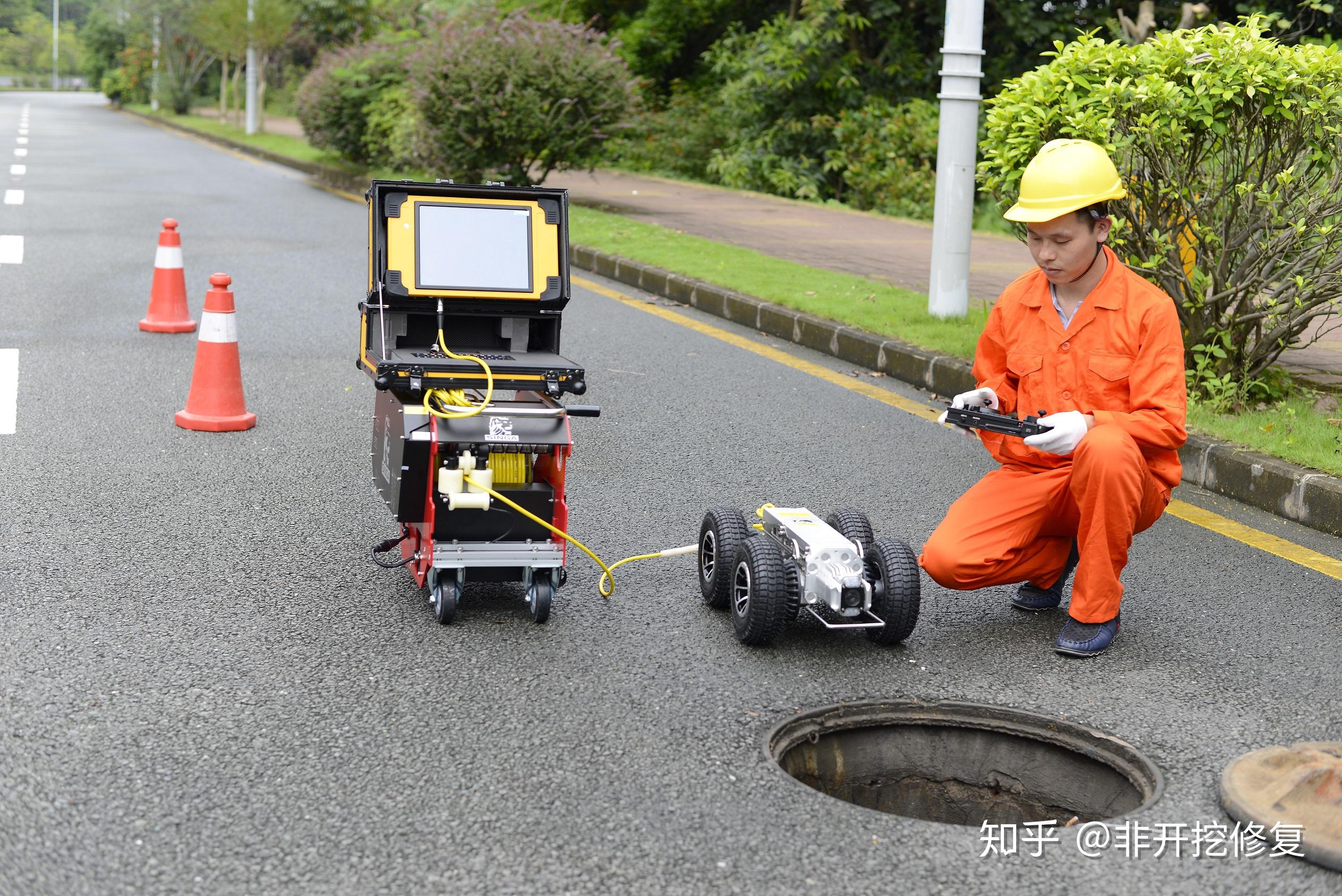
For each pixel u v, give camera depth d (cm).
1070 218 383
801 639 412
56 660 369
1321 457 579
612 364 827
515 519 407
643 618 423
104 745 321
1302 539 537
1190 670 397
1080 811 357
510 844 284
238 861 274
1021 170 682
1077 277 396
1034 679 386
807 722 357
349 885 267
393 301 425
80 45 9369
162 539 476
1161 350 393
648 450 627
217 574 444
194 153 2644
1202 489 604
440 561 401
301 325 909
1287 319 680
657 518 525
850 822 300
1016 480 424
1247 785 313
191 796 299
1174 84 637
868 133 2230
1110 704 371
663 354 863
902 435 677
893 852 288
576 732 340
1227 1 2150
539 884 270
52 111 4659
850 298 991
